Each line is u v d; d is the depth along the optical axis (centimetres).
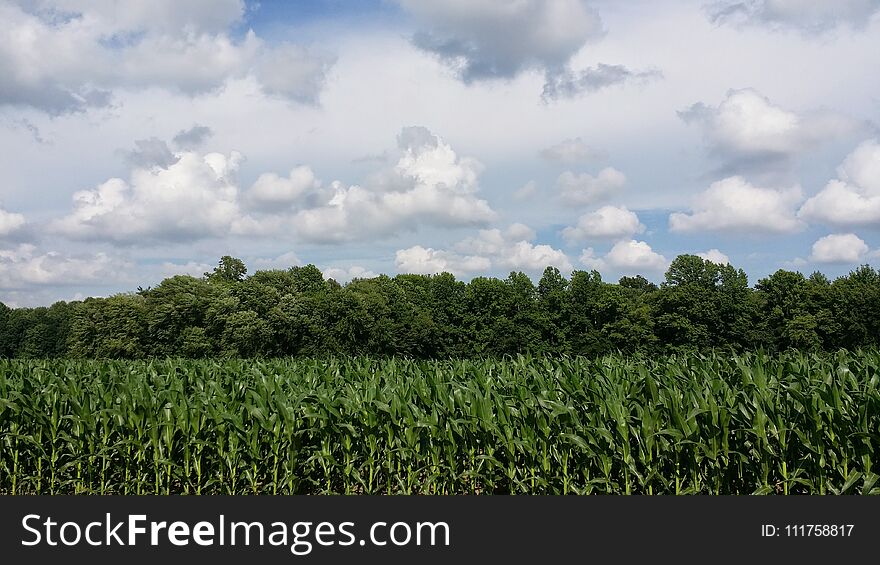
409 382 1288
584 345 6756
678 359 1590
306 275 8312
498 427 1039
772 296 6906
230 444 1120
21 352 10794
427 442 1093
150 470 1175
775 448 951
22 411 1219
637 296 7756
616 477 1020
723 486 970
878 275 7269
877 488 874
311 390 1241
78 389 1283
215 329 6481
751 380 1066
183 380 1420
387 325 6481
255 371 1538
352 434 1091
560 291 7131
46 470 1227
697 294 6700
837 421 884
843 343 6341
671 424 963
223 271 8356
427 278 9075
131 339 6662
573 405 1069
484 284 7144
